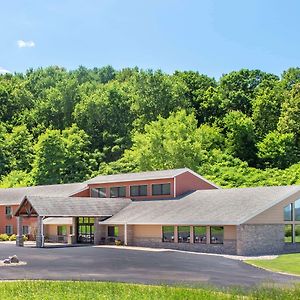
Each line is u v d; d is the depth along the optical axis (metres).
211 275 28.39
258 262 35.03
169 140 78.25
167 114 101.31
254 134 90.12
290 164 84.31
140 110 103.50
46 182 87.88
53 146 89.00
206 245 44.72
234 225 42.38
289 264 33.50
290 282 25.05
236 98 101.06
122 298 20.80
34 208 51.47
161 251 45.44
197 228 45.91
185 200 52.38
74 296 21.39
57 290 22.88
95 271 30.55
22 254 42.44
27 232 65.88
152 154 78.12
